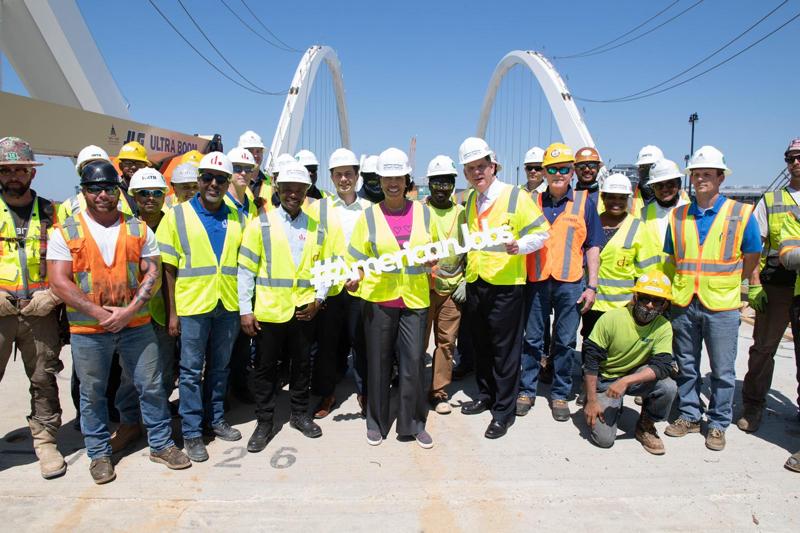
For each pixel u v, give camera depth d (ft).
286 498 10.57
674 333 13.62
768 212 13.98
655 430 12.84
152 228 13.55
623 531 9.63
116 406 12.58
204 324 12.29
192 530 9.59
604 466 11.88
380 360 12.87
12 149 10.83
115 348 11.35
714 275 12.87
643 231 14.92
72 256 10.65
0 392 16.05
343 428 13.93
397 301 12.62
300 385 13.34
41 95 40.63
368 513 10.11
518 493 10.78
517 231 13.09
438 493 10.77
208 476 11.41
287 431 13.67
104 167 10.67
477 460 12.14
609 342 12.89
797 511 10.25
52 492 10.75
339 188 16.02
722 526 9.79
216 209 12.55
